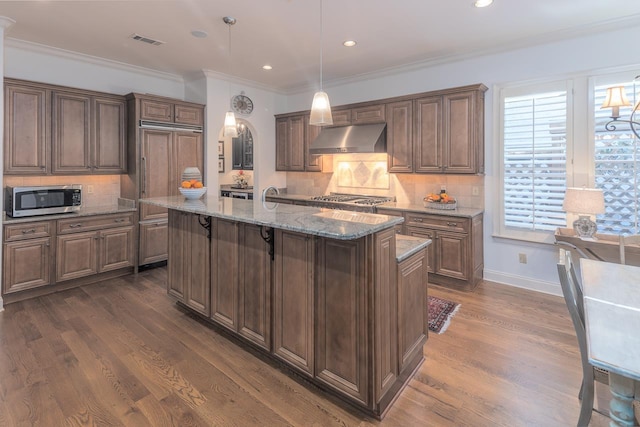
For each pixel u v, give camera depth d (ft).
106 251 13.44
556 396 6.67
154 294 12.10
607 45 10.75
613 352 3.43
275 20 10.62
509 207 12.85
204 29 11.30
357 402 6.30
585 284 5.29
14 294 11.32
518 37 11.82
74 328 9.52
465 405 6.48
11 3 9.60
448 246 12.64
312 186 19.33
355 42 12.38
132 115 14.20
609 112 10.79
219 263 9.02
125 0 9.43
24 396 6.65
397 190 15.96
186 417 6.18
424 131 13.80
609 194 10.89
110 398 6.65
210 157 16.51
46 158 12.34
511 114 12.62
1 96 10.36
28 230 11.46
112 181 15.16
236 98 17.52
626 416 3.66
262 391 6.93
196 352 8.36
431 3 9.52
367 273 6.00
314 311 6.83
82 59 13.82
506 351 8.31
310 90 18.93
